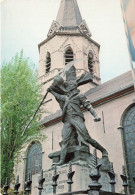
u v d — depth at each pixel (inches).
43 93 1053.2
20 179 865.5
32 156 887.1
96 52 1160.8
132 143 647.8
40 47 1185.4
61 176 220.4
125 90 691.4
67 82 272.8
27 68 625.6
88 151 243.0
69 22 1178.6
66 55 1106.7
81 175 213.9
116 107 706.2
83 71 1040.2
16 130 552.4
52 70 1080.2
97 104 748.0
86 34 1152.2
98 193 137.3
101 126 714.8
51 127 855.1
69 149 243.6
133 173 617.6
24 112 562.3
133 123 663.8
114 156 653.9
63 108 262.4
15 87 573.9
